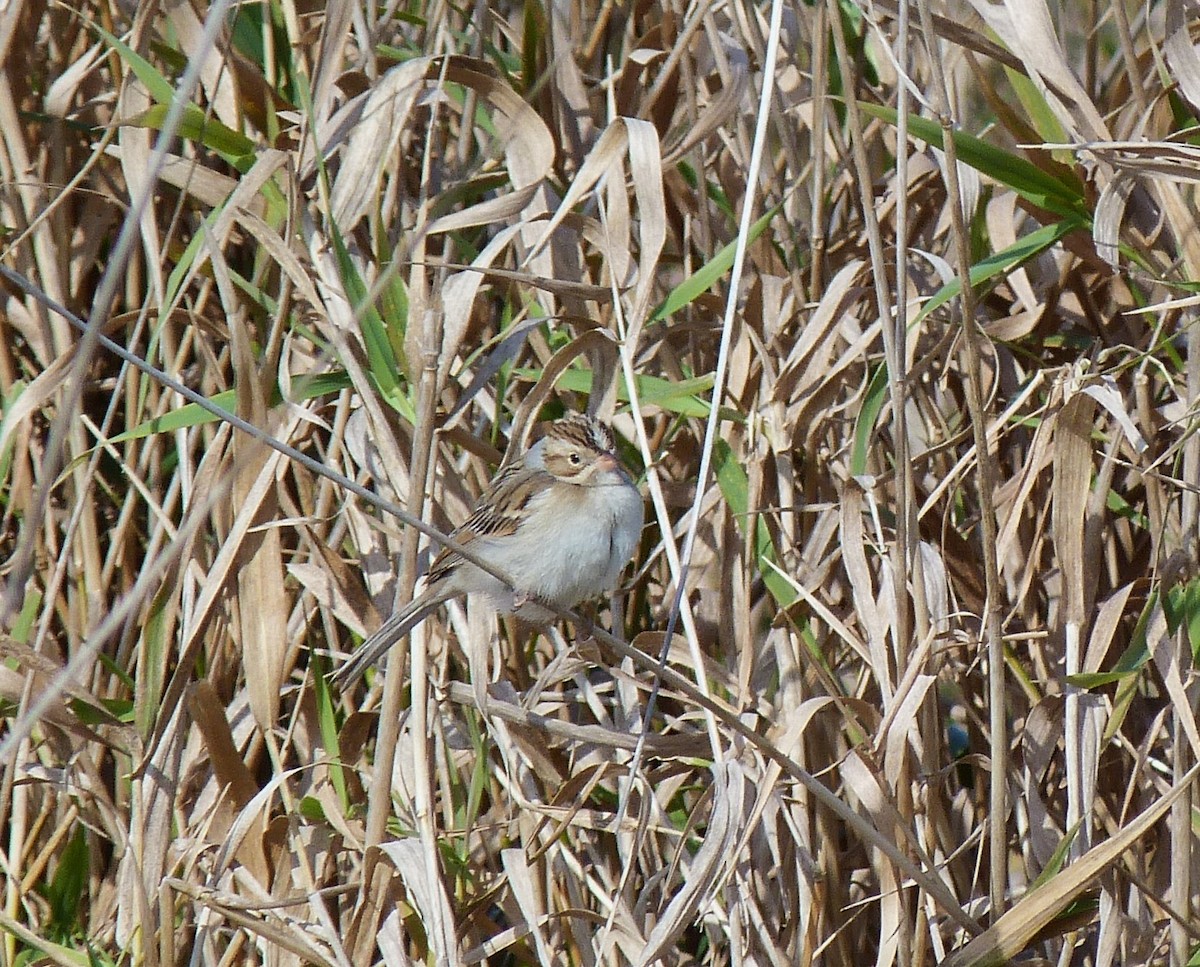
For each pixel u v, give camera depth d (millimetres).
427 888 7875
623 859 9375
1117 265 9062
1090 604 9234
